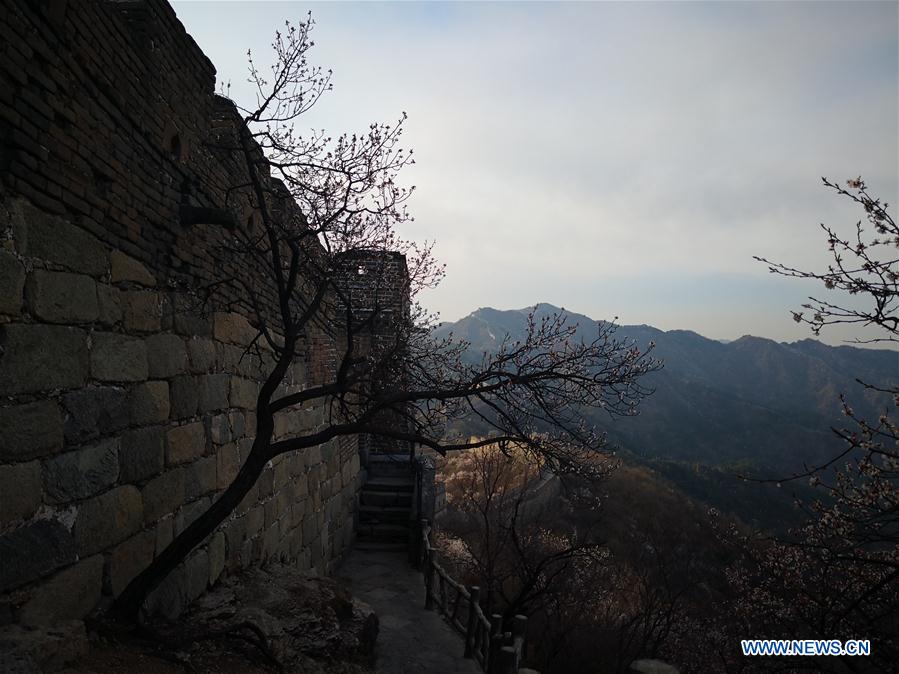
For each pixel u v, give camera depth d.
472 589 7.68
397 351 6.01
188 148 5.34
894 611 5.49
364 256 5.71
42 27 3.29
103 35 3.93
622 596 14.44
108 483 4.07
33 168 3.28
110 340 4.12
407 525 13.24
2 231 3.07
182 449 5.24
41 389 3.39
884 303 4.13
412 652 7.60
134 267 4.45
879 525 4.65
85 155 3.76
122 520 4.24
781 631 9.14
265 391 4.71
